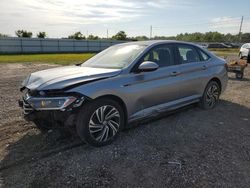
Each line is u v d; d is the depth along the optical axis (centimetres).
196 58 517
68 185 271
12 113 510
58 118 325
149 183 274
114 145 366
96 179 281
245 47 1862
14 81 930
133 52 421
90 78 347
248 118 495
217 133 416
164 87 429
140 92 391
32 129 424
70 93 323
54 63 1770
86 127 337
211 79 539
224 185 270
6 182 275
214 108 561
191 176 287
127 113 382
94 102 341
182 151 349
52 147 359
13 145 365
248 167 308
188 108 554
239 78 1003
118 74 370
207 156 335
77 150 350
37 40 4009
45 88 327
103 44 4841
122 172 296
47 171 297
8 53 3616
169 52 459
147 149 355
